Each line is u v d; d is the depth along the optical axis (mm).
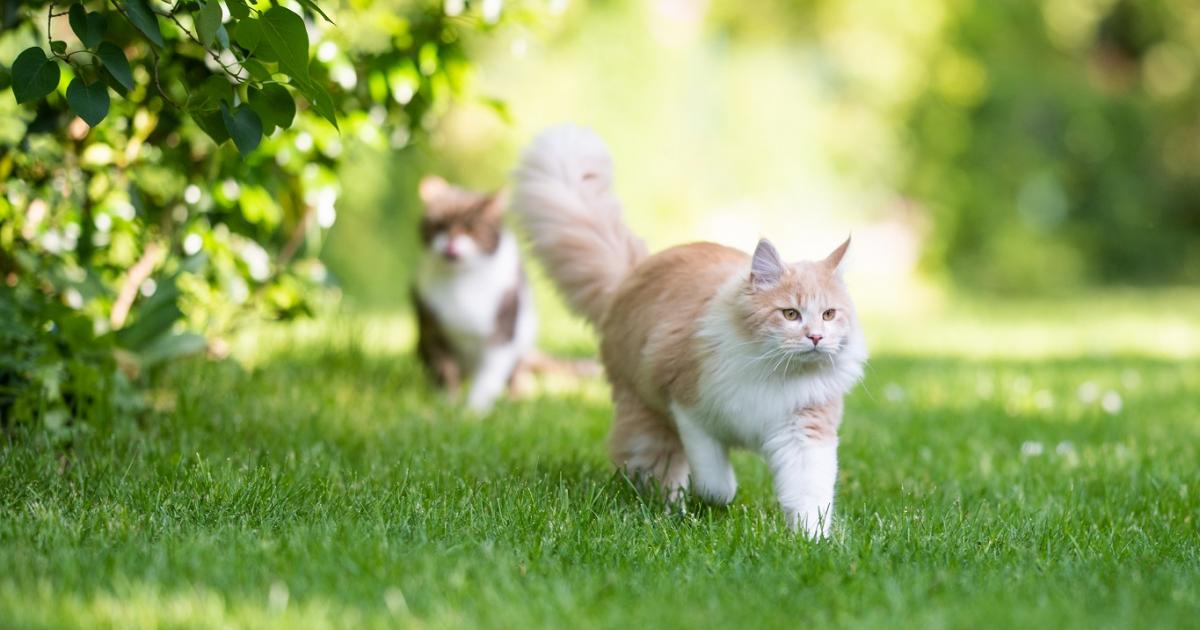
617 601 4559
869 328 18516
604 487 6418
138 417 7789
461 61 8688
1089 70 29641
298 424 8078
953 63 25656
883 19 24688
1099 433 9305
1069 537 5789
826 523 5871
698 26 22875
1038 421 9766
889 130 24812
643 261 6762
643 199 21172
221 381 9195
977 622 4328
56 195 8023
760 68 23562
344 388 9727
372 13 8516
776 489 6023
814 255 22375
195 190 8633
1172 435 9227
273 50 5215
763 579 4895
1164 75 30438
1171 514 6531
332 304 13180
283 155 8633
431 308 10289
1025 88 27047
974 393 11203
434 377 10477
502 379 10477
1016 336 17500
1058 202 29266
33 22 7453
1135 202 29266
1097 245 29172
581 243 7031
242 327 9867
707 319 6055
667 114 21984
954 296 25312
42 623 3973
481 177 21172
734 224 21812
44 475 6125
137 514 5578
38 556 4746
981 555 5398
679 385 6117
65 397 7477
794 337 5781
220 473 6266
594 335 7219
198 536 5160
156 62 5582
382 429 8273
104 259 8695
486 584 4613
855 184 24438
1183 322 20422
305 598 4426
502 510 5867
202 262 8328
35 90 5184
